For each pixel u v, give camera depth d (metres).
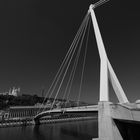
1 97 185.62
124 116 27.00
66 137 68.50
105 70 36.16
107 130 28.81
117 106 28.69
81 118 164.25
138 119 24.70
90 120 156.12
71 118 155.75
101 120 30.28
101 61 38.03
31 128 100.56
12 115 145.62
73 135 73.31
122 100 37.50
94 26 45.06
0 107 170.88
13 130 91.75
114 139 28.22
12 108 153.00
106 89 33.25
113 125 29.16
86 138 66.44
